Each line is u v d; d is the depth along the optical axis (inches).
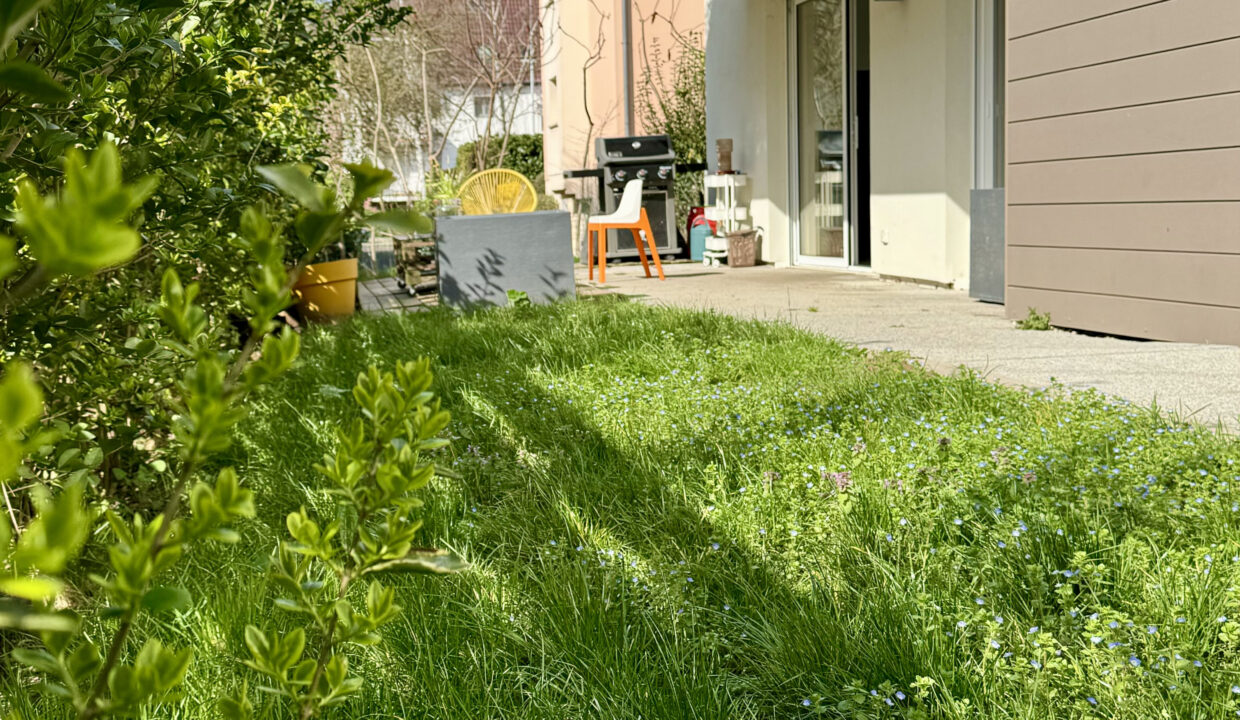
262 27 146.3
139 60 74.3
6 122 54.1
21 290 21.3
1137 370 194.9
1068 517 103.3
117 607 22.6
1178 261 221.5
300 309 316.8
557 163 838.5
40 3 17.3
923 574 94.3
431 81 903.1
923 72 360.5
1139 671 75.4
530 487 127.3
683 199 601.9
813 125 470.9
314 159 201.6
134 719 68.9
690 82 639.1
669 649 84.3
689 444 141.0
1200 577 88.7
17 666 81.3
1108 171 236.5
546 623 90.7
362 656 83.1
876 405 158.6
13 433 14.3
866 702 76.9
